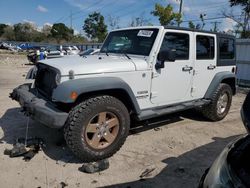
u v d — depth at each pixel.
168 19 26.45
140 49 4.99
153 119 6.30
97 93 4.21
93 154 4.06
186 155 4.52
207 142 5.11
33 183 3.54
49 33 92.81
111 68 4.31
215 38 6.09
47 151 4.42
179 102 5.49
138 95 4.70
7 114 6.29
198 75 5.77
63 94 3.79
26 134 5.05
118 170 3.95
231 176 1.90
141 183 3.64
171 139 5.18
